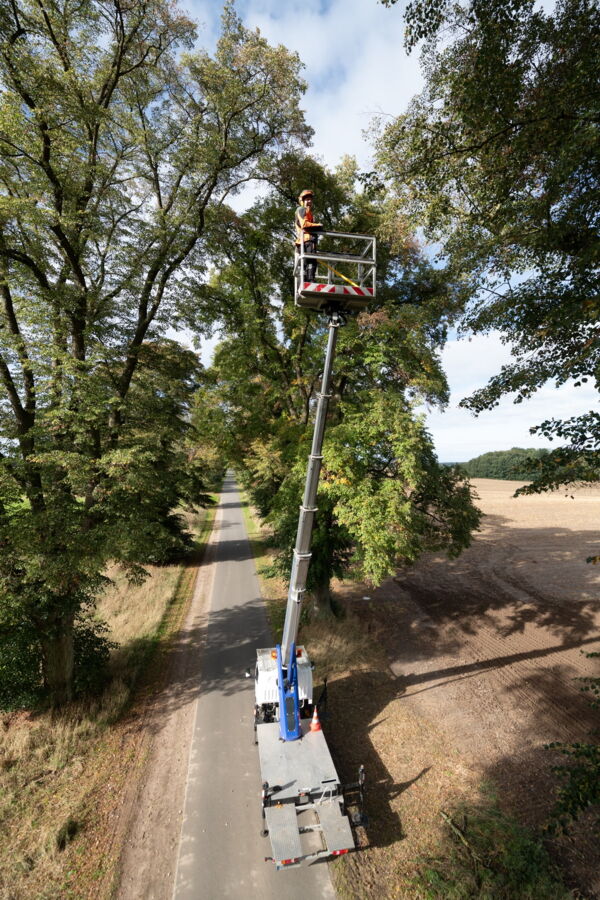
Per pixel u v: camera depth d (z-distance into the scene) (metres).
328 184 16.39
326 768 7.95
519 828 7.97
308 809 7.58
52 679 11.61
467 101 6.71
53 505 10.80
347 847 6.95
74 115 10.97
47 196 11.42
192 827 8.20
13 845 7.84
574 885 7.03
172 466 16.91
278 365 18.16
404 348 14.09
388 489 12.59
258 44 14.33
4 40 10.31
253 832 8.07
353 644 15.37
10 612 9.73
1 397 11.50
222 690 12.74
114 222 13.48
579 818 8.27
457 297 9.86
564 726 11.07
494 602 19.91
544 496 53.19
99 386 11.62
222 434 20.61
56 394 11.03
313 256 6.13
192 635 16.84
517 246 7.80
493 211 8.16
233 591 21.95
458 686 13.02
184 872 7.34
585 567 24.56
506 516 41.22
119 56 12.52
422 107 7.67
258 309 18.47
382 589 22.09
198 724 11.20
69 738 10.52
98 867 7.46
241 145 15.53
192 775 9.48
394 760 9.91
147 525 11.67
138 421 14.08
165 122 14.72
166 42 13.81
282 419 17.77
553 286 7.25
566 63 5.98
